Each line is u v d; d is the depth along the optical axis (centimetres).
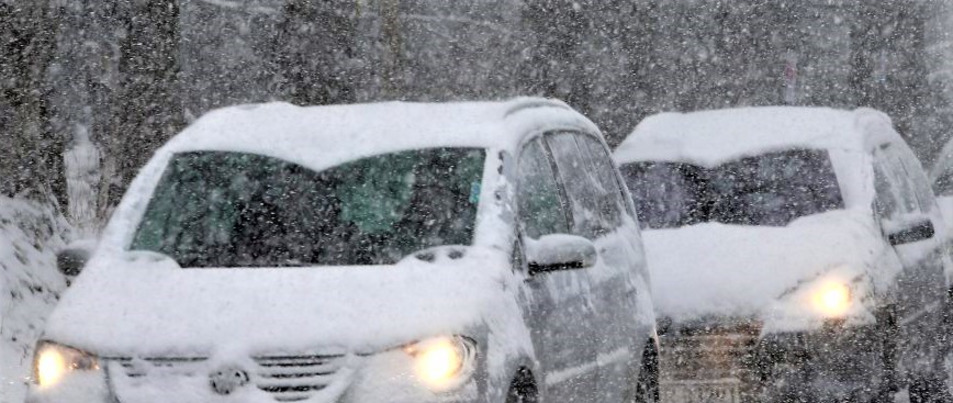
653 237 1418
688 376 1283
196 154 1086
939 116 4059
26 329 1573
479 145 1050
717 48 3606
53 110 2066
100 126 2788
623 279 1170
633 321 1169
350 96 2539
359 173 1039
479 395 873
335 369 863
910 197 1653
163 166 1080
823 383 1261
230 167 1067
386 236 991
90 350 891
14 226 1780
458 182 1021
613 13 3262
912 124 4016
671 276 1324
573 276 1063
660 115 1641
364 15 3031
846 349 1263
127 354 883
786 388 1261
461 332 879
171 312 902
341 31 2508
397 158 1046
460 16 4578
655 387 1230
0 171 1881
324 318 880
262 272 938
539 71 3133
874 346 1280
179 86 2317
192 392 867
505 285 940
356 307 888
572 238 1001
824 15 3897
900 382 1408
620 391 1132
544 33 3120
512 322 927
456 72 4516
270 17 3831
